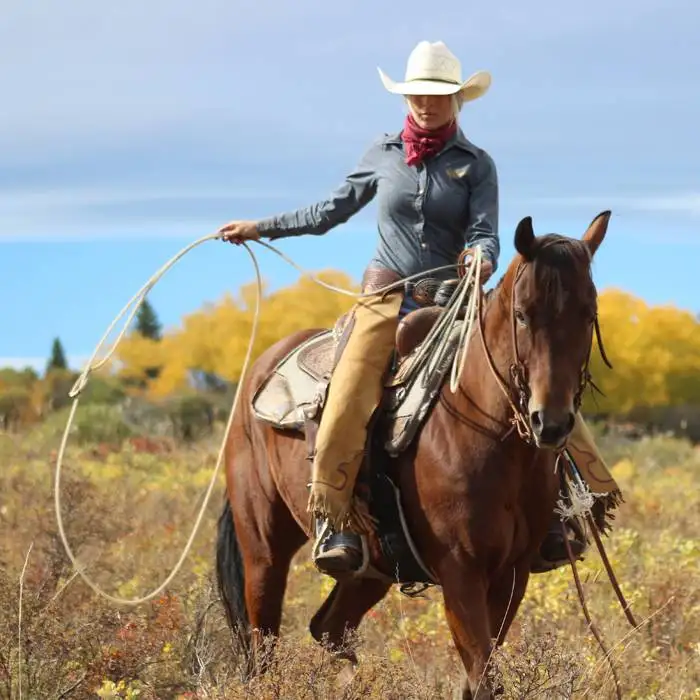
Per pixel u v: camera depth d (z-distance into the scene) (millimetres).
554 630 13070
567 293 10750
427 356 12656
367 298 13328
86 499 22328
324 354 14203
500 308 11625
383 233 13484
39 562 19531
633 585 17594
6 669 13156
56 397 81625
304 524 13852
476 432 11805
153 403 75000
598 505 13219
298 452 13883
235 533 15383
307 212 14133
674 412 120062
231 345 111188
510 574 12219
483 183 13156
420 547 12297
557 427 10586
